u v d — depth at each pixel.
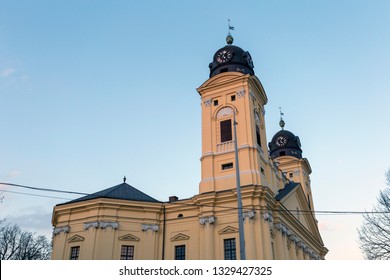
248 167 33.66
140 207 34.69
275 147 57.78
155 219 34.78
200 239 32.56
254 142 35.00
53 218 36.62
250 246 29.95
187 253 32.84
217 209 32.88
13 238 59.94
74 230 34.12
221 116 37.31
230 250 31.11
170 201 37.41
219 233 31.92
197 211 34.00
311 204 54.88
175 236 33.75
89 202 34.00
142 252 33.22
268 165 37.19
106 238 32.78
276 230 33.62
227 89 38.12
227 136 36.09
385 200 32.81
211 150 35.94
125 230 33.62
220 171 34.81
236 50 41.22
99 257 31.95
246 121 35.81
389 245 31.56
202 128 37.56
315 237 48.16
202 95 39.31
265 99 41.12
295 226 39.69
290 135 58.28
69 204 34.88
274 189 37.62
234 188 32.38
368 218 33.03
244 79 37.47
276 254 32.59
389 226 32.09
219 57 41.16
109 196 34.91
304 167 56.19
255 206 31.53
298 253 39.56
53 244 34.34
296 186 42.19
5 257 58.09
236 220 31.70
